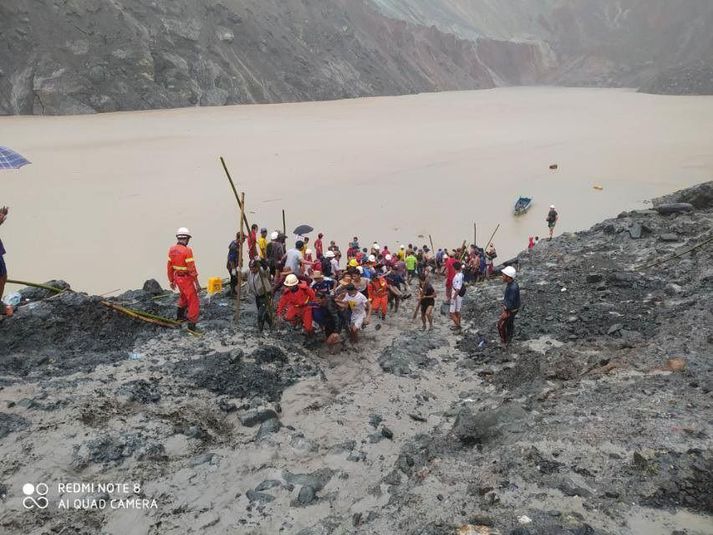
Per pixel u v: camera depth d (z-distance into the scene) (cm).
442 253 2247
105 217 3291
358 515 584
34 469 625
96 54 10025
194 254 2758
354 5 19125
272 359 1020
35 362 916
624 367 932
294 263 1334
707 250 1540
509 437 715
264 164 4966
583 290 1451
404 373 1049
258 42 13362
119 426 735
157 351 1006
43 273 2489
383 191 4053
